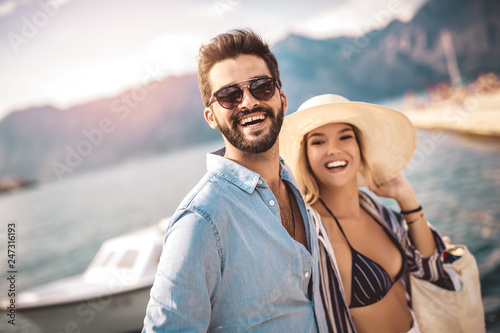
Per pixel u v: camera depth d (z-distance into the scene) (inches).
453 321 79.8
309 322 54.7
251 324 49.4
